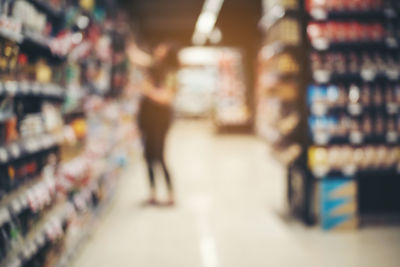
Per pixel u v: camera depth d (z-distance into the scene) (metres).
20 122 2.43
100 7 4.63
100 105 4.49
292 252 3.27
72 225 3.27
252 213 4.38
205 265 3.03
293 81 4.38
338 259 3.12
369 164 3.89
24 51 2.74
